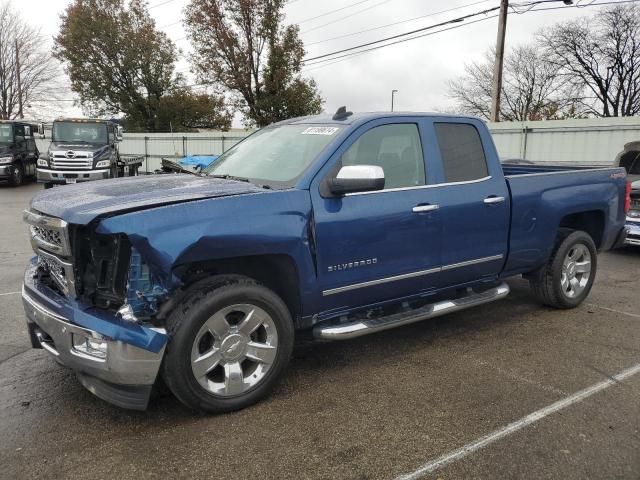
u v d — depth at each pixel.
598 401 3.59
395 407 3.49
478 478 2.75
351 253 3.78
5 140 21.55
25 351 4.41
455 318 5.38
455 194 4.35
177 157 26.59
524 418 3.35
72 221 3.01
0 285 6.44
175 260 3.01
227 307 3.26
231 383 3.34
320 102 34.00
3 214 13.31
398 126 4.18
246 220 3.28
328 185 3.67
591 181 5.54
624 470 2.83
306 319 3.77
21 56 46.81
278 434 3.16
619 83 39.56
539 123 17.03
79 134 18.41
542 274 5.45
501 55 20.81
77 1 38.72
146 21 39.91
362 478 2.75
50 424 3.25
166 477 2.75
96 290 3.16
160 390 3.71
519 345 4.62
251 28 32.41
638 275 7.31
